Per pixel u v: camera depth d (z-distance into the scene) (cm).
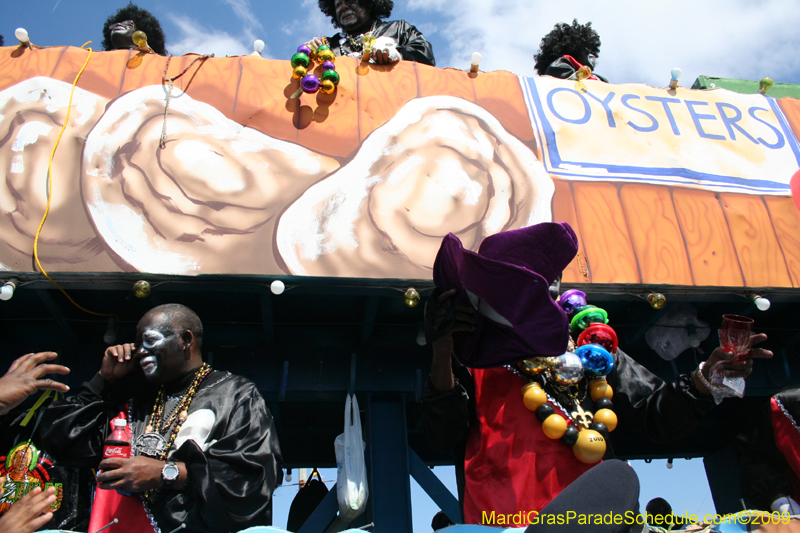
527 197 400
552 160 419
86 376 376
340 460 355
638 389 288
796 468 298
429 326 237
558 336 232
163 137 383
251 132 396
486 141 419
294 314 394
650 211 407
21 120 380
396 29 543
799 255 405
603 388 277
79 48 419
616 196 411
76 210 350
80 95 395
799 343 429
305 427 476
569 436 250
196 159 378
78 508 288
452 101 434
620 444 493
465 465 265
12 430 316
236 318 392
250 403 285
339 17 566
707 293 386
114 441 259
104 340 376
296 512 444
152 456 262
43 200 351
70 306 371
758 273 392
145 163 372
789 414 306
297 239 358
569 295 317
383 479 369
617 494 197
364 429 402
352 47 542
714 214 414
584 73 473
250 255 348
